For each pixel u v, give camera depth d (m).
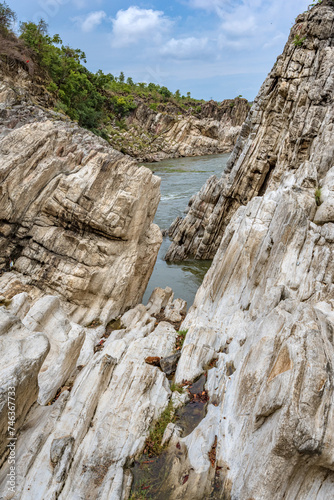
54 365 8.89
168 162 90.31
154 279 25.17
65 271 14.01
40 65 64.69
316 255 12.52
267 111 30.41
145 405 7.92
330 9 27.47
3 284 13.57
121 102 107.44
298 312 7.35
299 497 5.43
